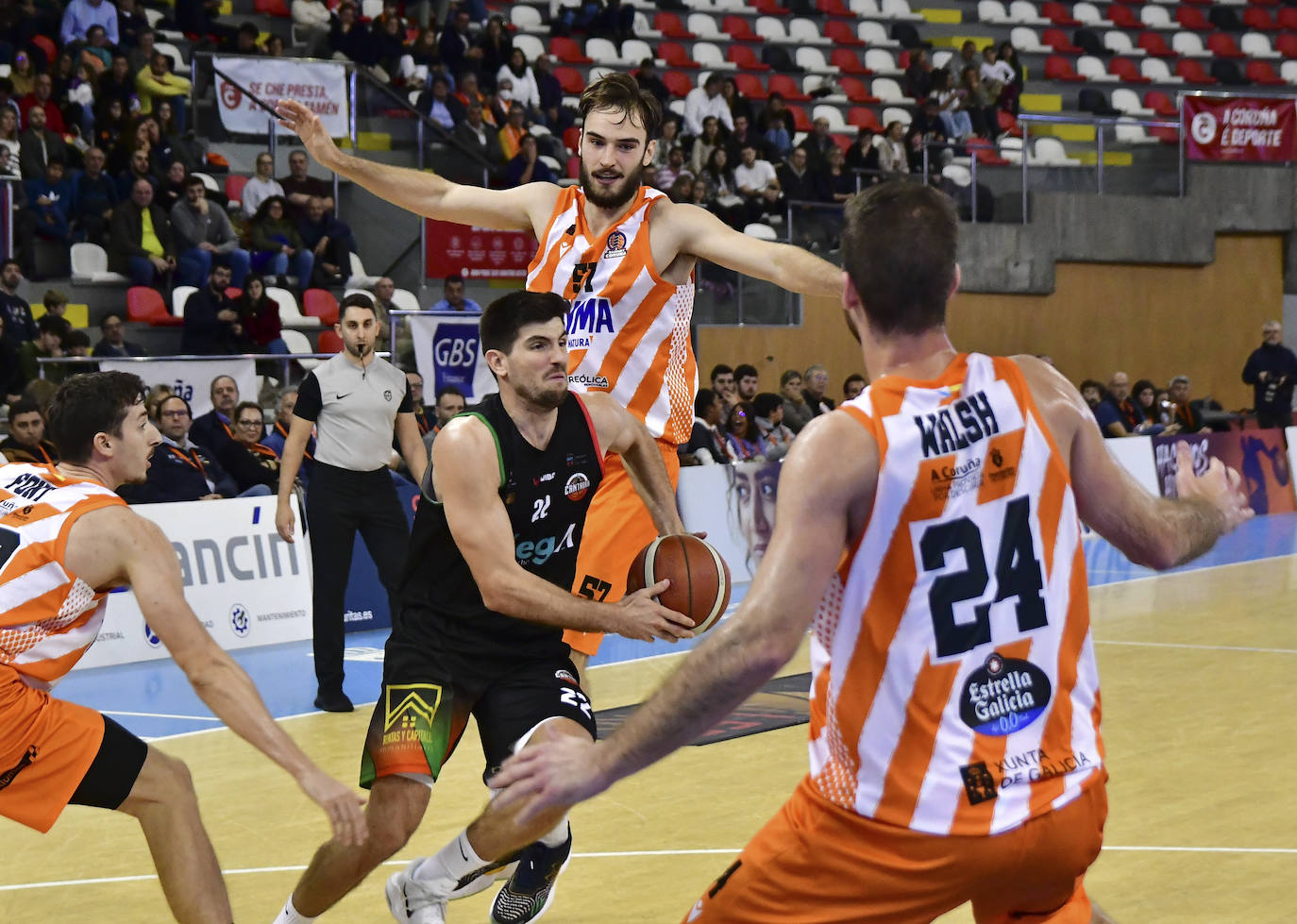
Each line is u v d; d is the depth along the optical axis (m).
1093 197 21.06
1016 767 2.56
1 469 3.87
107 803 3.81
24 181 14.15
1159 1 27.08
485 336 4.03
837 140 21.98
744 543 13.04
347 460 7.90
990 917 2.77
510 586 3.92
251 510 10.32
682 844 5.39
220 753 7.11
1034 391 2.70
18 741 3.68
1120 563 13.80
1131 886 4.78
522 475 4.05
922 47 24.59
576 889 4.88
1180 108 21.70
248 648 10.08
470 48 19.34
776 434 14.30
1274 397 19.08
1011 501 2.59
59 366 11.88
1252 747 6.78
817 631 2.67
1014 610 2.59
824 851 2.61
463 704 4.18
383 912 4.73
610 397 4.47
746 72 23.14
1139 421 17.67
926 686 2.54
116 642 9.65
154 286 14.66
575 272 4.98
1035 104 24.53
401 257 16.62
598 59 22.08
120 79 15.61
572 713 4.12
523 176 17.70
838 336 18.59
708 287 17.53
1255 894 4.70
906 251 2.61
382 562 8.01
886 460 2.51
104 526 3.66
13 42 15.97
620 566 4.86
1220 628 10.17
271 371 12.82
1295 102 22.14
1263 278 22.69
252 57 16.34
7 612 3.66
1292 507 18.12
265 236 15.48
